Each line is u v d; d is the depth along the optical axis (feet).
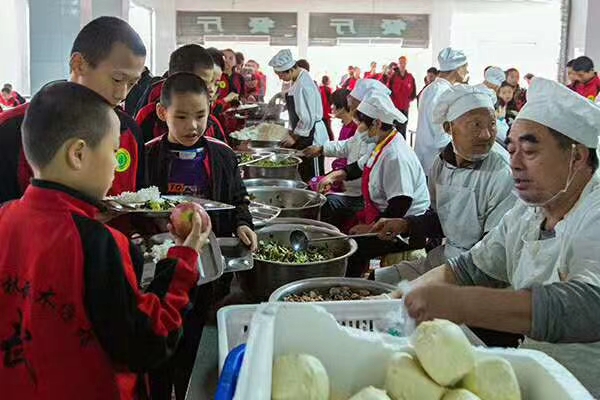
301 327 2.87
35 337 3.41
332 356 2.88
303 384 2.63
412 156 9.28
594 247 3.91
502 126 10.84
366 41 46.24
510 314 3.46
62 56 23.39
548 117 4.04
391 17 45.80
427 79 31.30
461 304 3.48
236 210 6.48
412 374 2.70
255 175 11.64
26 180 4.93
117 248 3.46
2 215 3.63
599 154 4.15
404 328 3.81
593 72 20.18
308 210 8.00
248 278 5.75
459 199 6.86
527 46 46.68
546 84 4.09
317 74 47.16
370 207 9.62
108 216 5.15
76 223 3.42
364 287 5.23
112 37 5.00
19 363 3.47
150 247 5.20
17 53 25.71
